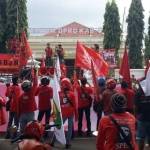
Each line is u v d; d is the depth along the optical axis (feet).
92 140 55.26
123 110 24.64
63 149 48.32
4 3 168.96
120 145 24.14
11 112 53.93
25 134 21.53
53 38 205.87
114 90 48.03
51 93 53.31
